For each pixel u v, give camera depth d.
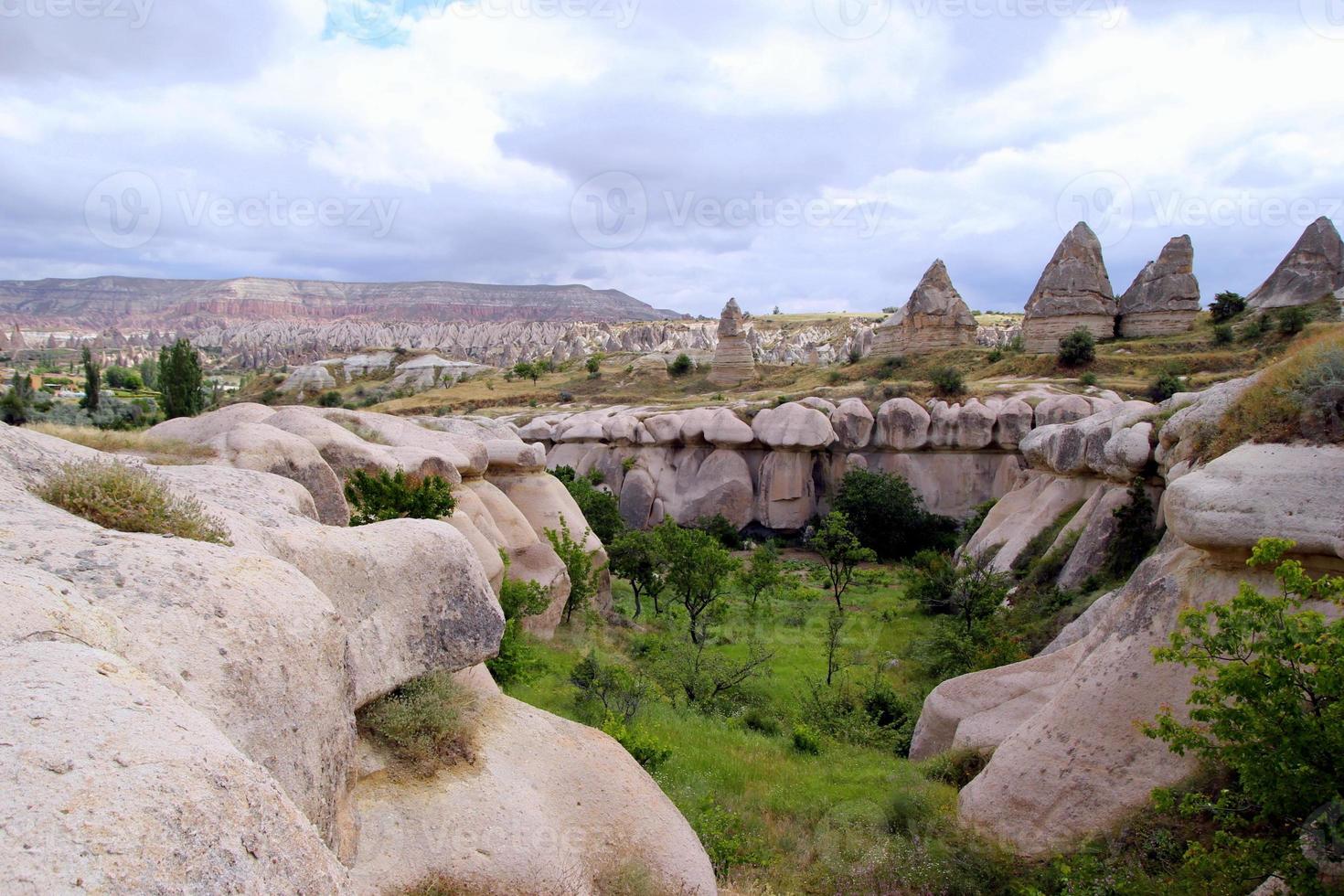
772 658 20.12
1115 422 22.62
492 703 8.57
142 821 2.71
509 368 88.00
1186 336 46.16
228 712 4.46
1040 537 23.92
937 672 18.42
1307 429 10.45
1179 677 9.46
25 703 2.99
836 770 12.99
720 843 9.83
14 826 2.46
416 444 21.38
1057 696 10.55
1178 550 11.28
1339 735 5.84
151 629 4.41
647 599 30.67
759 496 43.69
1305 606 9.08
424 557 7.86
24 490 6.21
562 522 24.03
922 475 41.44
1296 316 41.62
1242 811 8.01
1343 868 6.42
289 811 3.39
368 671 6.98
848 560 30.02
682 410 50.47
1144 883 7.88
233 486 9.26
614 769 8.44
